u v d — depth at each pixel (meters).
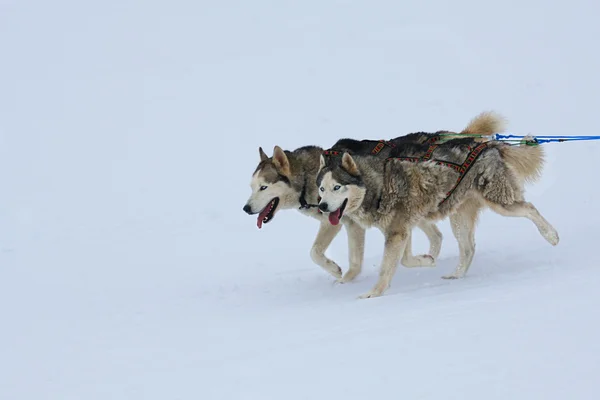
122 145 44.22
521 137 18.81
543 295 13.00
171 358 13.05
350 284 19.27
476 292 14.55
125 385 11.57
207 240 26.98
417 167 17.38
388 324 12.79
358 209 17.77
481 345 10.54
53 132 48.28
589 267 15.73
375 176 17.64
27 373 13.16
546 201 25.91
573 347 9.87
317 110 47.75
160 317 17.23
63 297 20.73
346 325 13.44
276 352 12.12
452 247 22.77
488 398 8.73
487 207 18.00
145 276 22.77
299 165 19.59
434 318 12.59
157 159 40.59
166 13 88.44
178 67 65.38
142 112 51.66
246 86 56.44
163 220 30.53
